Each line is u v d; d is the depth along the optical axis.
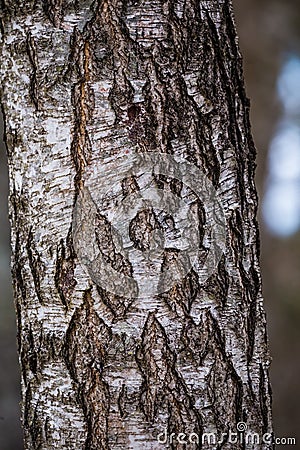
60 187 1.40
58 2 1.40
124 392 1.39
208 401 1.40
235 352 1.42
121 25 1.39
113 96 1.39
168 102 1.40
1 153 3.69
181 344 1.40
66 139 1.40
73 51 1.40
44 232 1.41
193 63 1.41
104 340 1.39
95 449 1.40
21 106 1.42
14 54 1.42
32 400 1.43
